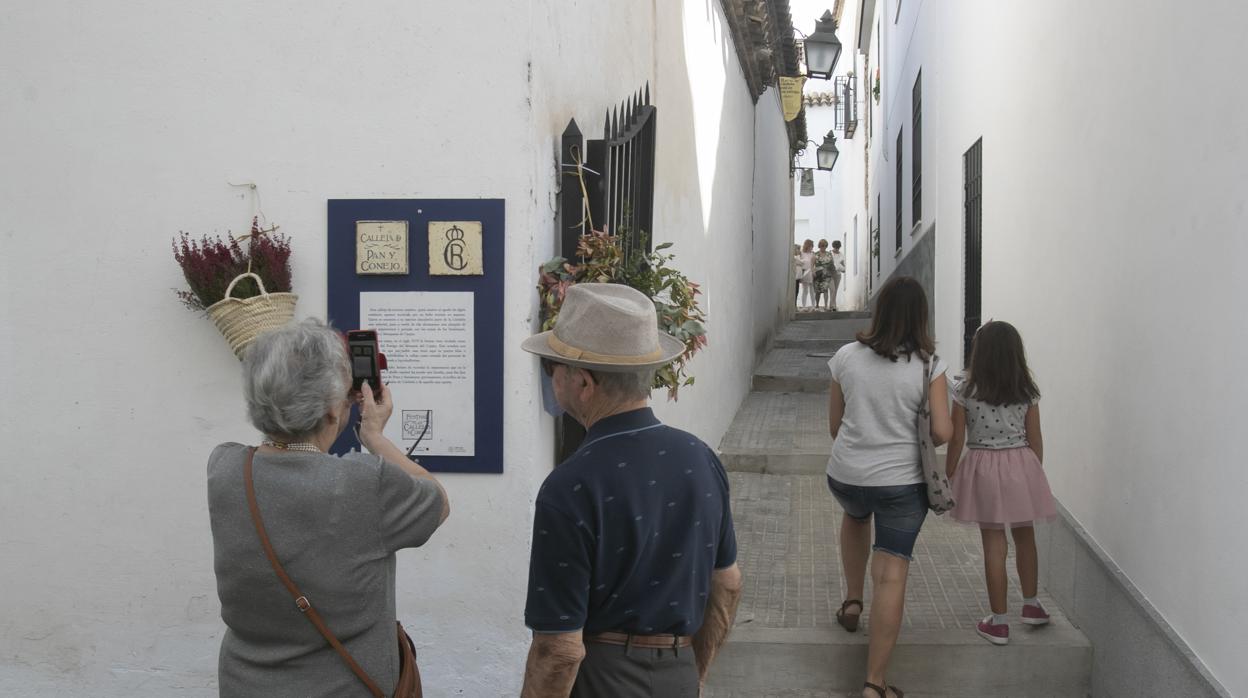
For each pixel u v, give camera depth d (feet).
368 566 7.34
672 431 7.75
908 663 14.90
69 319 12.34
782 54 42.04
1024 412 14.97
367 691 7.34
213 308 11.26
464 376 11.76
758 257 44.09
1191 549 11.28
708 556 7.68
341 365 7.61
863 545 15.52
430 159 11.79
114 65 12.20
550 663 7.03
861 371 13.94
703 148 25.46
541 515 7.13
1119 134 14.15
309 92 11.95
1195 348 11.24
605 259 12.07
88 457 12.37
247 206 12.07
